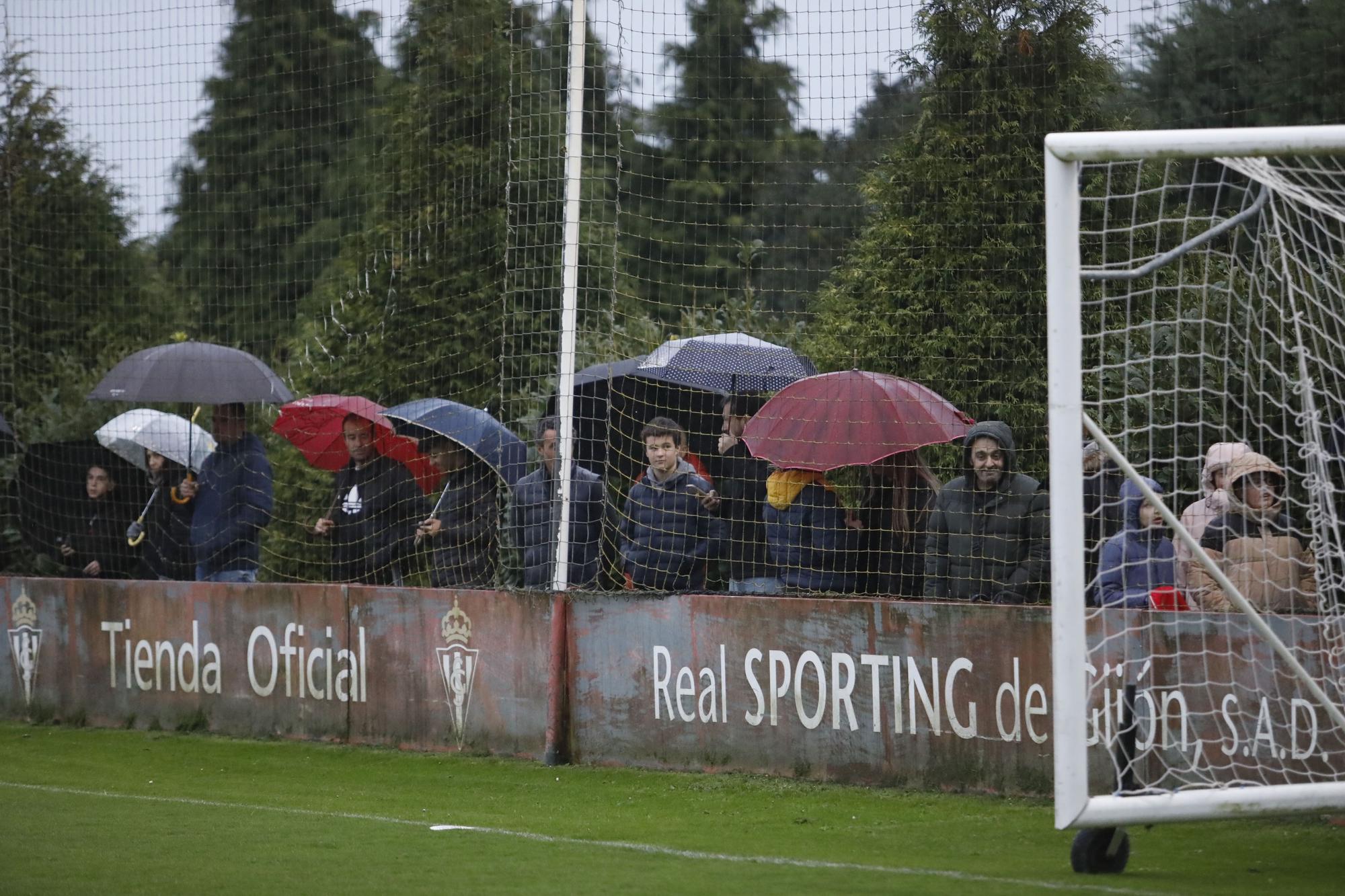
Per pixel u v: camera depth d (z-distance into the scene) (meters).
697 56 37.12
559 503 29.05
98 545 37.09
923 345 33.16
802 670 25.95
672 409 33.19
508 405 38.91
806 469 27.77
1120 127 34.34
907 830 21.89
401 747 30.03
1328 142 19.03
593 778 26.67
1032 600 26.31
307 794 25.50
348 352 44.47
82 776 27.55
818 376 28.56
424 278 43.16
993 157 33.25
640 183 44.75
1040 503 26.14
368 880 18.39
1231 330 24.09
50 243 47.19
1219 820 19.33
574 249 29.02
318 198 50.56
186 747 30.86
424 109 44.53
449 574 30.98
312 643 31.20
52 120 45.44
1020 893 17.53
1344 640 21.48
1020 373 32.50
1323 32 34.62
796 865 19.31
